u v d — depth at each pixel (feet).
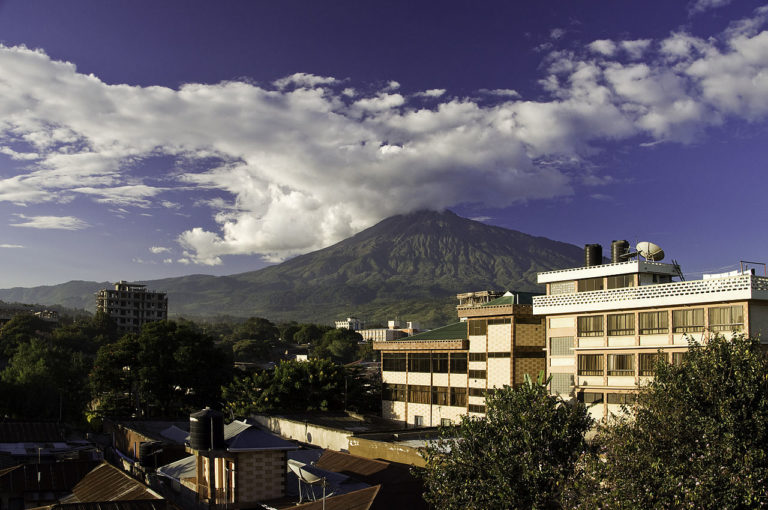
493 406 91.91
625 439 75.05
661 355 90.53
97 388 273.54
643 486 68.23
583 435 89.61
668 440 73.20
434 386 232.94
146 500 104.94
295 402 251.19
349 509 91.97
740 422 72.69
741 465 67.00
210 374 283.59
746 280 134.82
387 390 254.27
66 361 316.60
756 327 136.15
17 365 296.71
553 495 78.89
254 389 256.73
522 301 212.64
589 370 167.32
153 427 217.36
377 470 122.93
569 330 175.94
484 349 211.61
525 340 200.64
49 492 136.26
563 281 186.91
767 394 75.10
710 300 140.87
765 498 65.77
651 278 169.78
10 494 135.13
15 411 263.70
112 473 135.13
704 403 76.43
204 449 112.06
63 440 207.62
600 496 70.03
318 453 144.77
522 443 83.76
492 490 79.20
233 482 113.70
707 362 78.28
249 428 118.32
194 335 285.64
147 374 265.34
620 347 159.63
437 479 85.76
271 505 110.83
